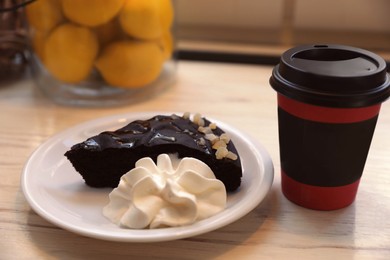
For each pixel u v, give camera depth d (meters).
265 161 0.68
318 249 0.60
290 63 0.60
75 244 0.61
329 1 1.04
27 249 0.60
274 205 0.65
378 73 0.58
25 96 0.88
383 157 0.73
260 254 0.60
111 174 0.67
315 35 1.06
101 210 0.64
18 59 0.93
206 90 0.90
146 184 0.61
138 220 0.60
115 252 0.60
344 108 0.58
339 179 0.63
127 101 0.86
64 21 0.81
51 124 0.80
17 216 0.64
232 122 0.81
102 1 0.77
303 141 0.61
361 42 1.04
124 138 0.67
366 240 0.61
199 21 1.08
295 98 0.59
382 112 0.83
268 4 1.05
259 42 1.05
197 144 0.66
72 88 0.87
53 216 0.60
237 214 0.60
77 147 0.66
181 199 0.60
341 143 0.61
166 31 0.86
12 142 0.76
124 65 0.82
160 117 0.72
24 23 0.88
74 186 0.67
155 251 0.60
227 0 1.06
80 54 0.81
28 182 0.65
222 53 1.00
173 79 0.93
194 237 0.61
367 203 0.66
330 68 0.60
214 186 0.62
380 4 1.03
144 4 0.80
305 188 0.64
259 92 0.89
